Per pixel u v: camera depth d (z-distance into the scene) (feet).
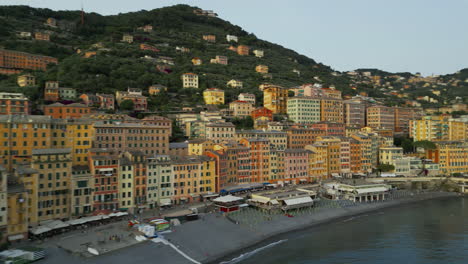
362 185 587.27
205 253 345.51
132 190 439.63
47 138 440.86
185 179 491.31
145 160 454.81
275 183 613.93
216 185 523.70
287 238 402.11
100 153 437.58
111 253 320.29
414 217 498.69
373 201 581.94
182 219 417.28
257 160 602.44
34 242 335.88
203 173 508.12
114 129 515.91
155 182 463.83
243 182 585.22
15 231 332.39
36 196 365.40
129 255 319.47
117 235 355.56
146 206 451.12
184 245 353.51
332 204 538.47
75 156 467.11
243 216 456.04
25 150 425.28
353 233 423.64
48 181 383.45
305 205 505.66
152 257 321.11
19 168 373.40
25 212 339.36
